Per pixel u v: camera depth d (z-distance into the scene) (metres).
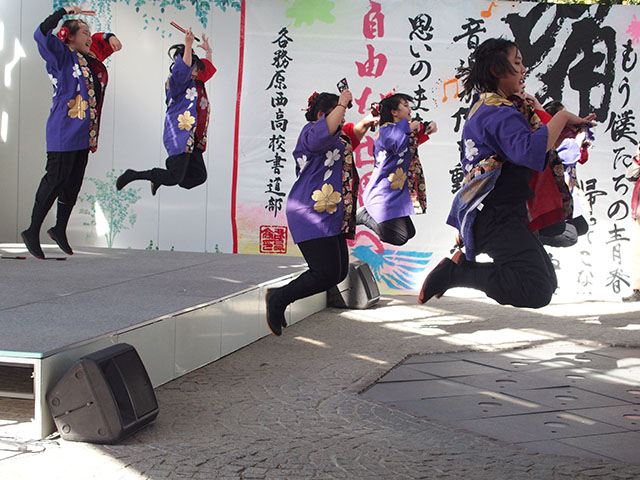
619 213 6.93
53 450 2.75
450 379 3.96
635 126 6.89
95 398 2.81
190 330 3.95
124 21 7.11
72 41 5.29
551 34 6.86
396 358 4.39
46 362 2.85
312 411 3.32
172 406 3.34
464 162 3.37
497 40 3.30
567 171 6.00
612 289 6.95
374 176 5.74
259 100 7.02
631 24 6.83
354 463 2.68
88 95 5.32
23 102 7.28
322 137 3.65
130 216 7.27
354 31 6.92
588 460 2.74
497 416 3.32
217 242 7.23
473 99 3.40
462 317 5.82
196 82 5.50
